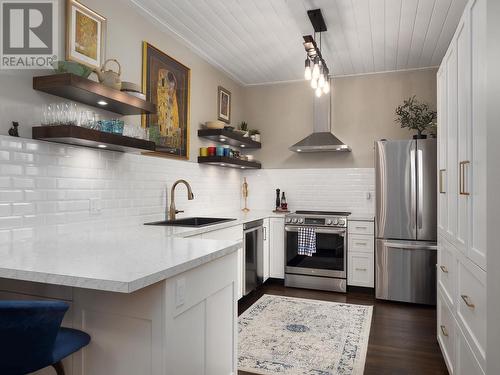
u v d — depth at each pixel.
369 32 3.58
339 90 4.98
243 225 3.85
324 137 4.77
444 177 2.50
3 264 1.46
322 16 3.26
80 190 2.52
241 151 5.39
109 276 1.26
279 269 4.67
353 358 2.60
